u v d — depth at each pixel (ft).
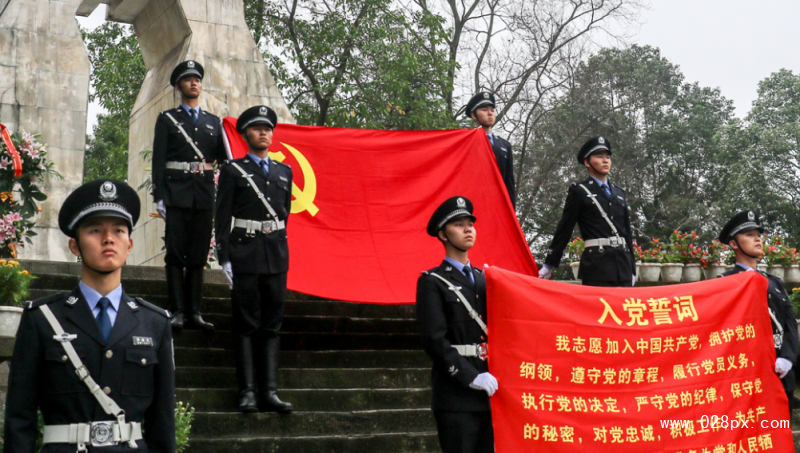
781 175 100.68
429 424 22.48
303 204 27.63
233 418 20.71
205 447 19.76
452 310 17.19
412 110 64.49
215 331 24.80
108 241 12.29
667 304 18.84
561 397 17.58
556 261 27.02
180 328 24.06
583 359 17.90
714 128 107.45
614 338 18.20
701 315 18.98
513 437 17.10
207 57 41.34
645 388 18.20
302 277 26.32
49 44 40.60
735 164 99.45
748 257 22.58
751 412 19.02
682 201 96.73
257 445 20.22
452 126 64.85
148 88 43.80
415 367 25.68
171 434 12.37
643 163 102.01
